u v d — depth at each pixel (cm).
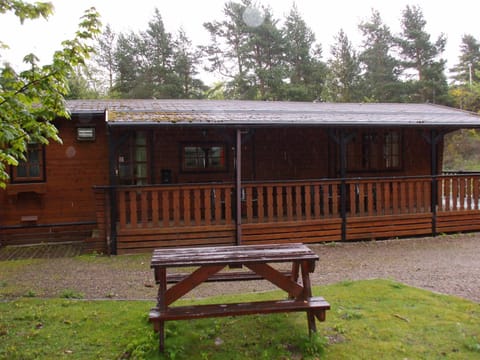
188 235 809
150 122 739
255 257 376
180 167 1046
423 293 498
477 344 355
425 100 2984
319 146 1138
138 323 415
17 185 926
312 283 573
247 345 365
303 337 369
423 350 350
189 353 353
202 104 1095
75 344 371
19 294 532
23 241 939
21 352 355
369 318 416
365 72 3272
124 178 1006
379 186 905
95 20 443
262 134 1098
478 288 532
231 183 828
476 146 2917
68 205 966
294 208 1061
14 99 393
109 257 763
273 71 2600
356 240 891
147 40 2912
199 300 488
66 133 963
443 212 940
